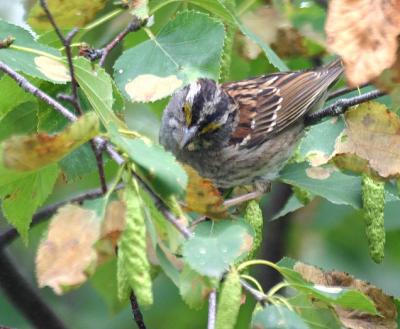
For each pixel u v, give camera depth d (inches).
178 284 286.2
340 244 555.8
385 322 338.0
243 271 311.1
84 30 395.5
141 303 256.4
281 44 470.9
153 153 269.1
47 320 441.7
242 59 474.6
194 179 279.1
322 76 470.6
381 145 364.8
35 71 333.4
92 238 264.5
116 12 392.2
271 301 289.4
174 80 367.2
